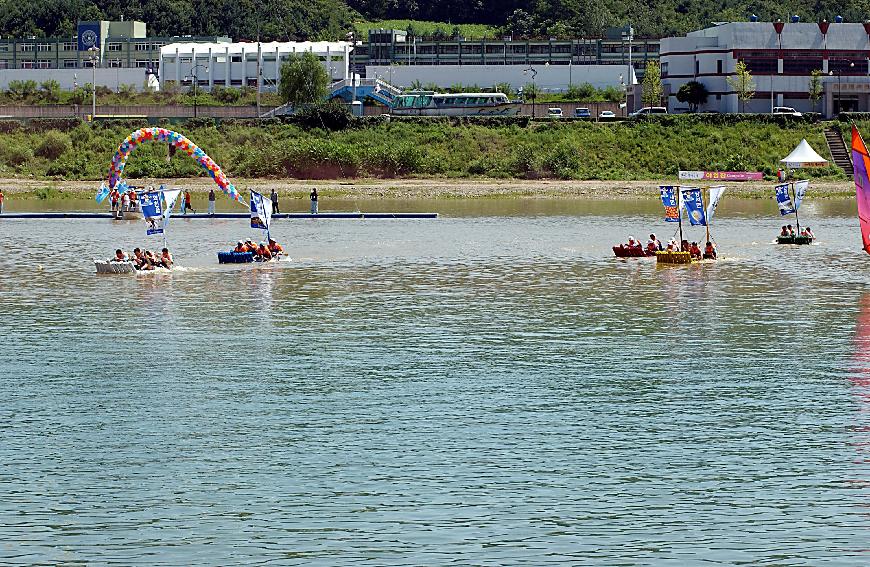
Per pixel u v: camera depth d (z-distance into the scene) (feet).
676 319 481.05
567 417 334.03
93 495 274.57
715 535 252.42
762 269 629.92
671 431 320.91
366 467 291.99
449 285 572.92
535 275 607.37
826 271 621.72
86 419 332.19
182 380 377.09
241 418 333.21
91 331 456.45
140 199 620.08
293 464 294.46
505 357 409.69
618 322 474.90
